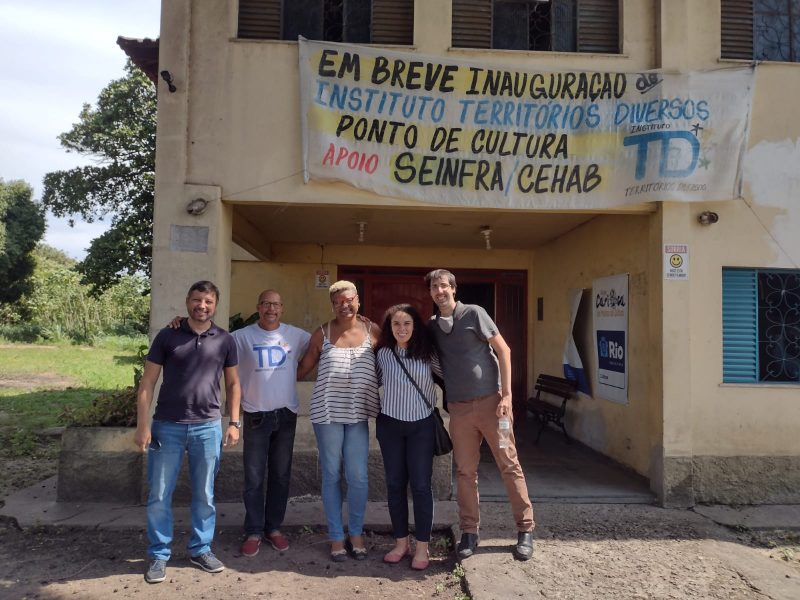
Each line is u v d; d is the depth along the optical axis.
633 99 5.71
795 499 5.75
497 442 4.30
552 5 6.19
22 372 17.00
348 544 4.61
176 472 4.11
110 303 33.88
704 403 5.79
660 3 5.85
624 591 3.93
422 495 4.23
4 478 6.50
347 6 6.10
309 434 5.63
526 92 5.68
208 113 5.62
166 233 5.52
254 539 4.47
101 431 5.45
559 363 8.73
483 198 5.66
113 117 14.02
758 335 5.94
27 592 3.88
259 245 8.48
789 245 5.91
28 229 30.38
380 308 9.96
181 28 5.63
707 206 5.88
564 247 8.58
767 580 4.13
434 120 5.63
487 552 4.48
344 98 5.57
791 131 5.93
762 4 6.19
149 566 4.07
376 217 7.34
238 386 4.26
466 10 6.12
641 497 5.75
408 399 4.20
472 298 10.17
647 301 6.10
